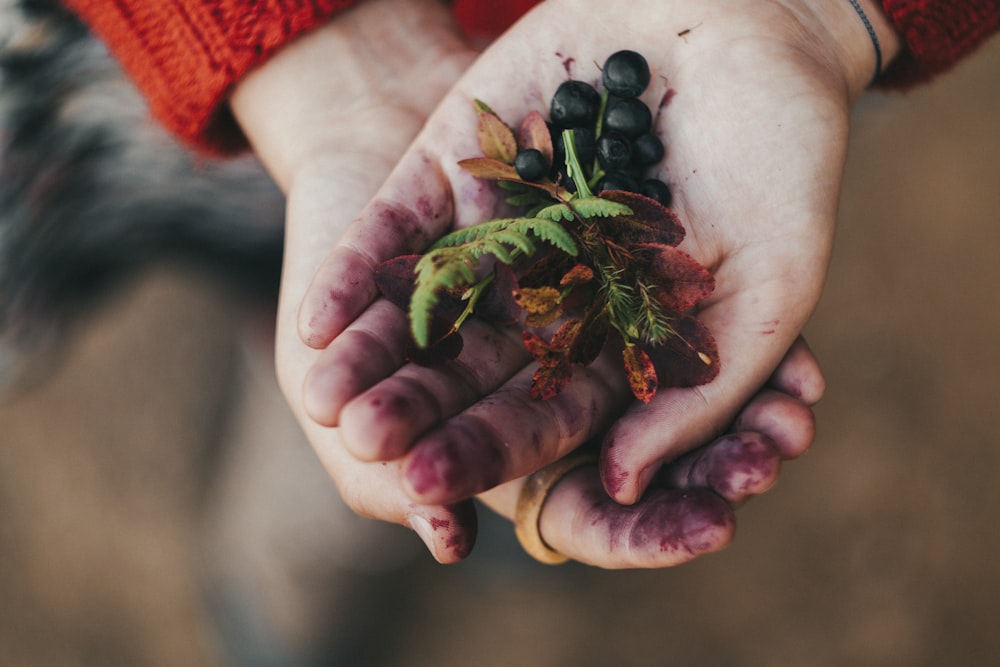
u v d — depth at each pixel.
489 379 0.30
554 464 0.30
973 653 0.49
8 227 0.38
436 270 0.28
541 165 0.31
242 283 0.47
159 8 0.33
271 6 0.33
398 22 0.36
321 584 0.48
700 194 0.32
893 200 0.60
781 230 0.31
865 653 0.50
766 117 0.31
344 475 0.29
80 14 0.34
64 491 0.56
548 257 0.30
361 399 0.27
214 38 0.33
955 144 0.61
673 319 0.30
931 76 0.35
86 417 0.57
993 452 0.53
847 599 0.51
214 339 0.58
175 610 0.54
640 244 0.30
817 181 0.31
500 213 0.32
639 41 0.33
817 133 0.31
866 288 0.58
